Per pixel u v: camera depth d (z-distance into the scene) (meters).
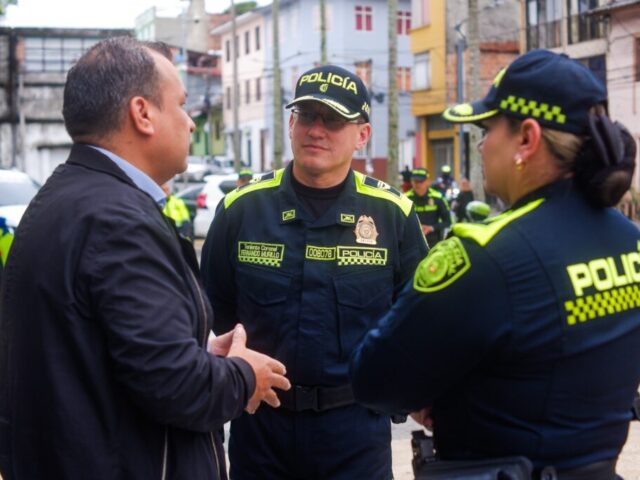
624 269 1.85
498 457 1.81
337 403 3.01
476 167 21.61
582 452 1.79
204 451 2.12
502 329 1.75
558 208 1.83
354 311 3.06
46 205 2.02
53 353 1.91
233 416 2.09
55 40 25.88
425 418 2.04
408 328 1.84
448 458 1.92
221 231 3.21
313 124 3.04
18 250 2.03
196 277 2.17
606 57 27.05
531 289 1.75
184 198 20.58
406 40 43.88
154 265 1.94
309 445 3.01
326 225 3.08
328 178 3.09
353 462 3.04
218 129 58.81
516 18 35.19
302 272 3.06
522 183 1.87
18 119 25.70
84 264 1.90
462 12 35.16
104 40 2.18
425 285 1.82
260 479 3.07
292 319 3.04
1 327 2.06
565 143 1.80
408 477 4.50
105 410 1.92
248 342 3.11
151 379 1.88
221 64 59.94
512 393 1.78
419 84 37.34
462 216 18.12
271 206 3.13
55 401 1.90
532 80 1.81
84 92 2.09
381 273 3.14
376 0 43.44
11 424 1.99
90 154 2.07
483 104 1.90
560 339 1.75
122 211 1.95
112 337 1.88
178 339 1.93
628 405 1.89
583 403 1.79
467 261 1.77
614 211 1.94
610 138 1.79
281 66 47.44
